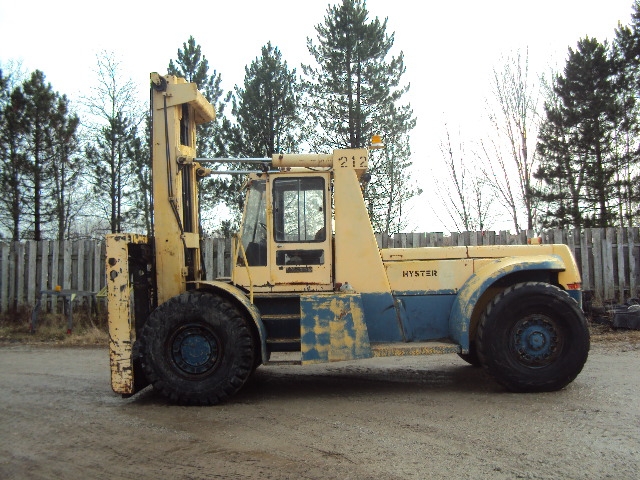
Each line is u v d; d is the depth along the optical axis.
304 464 4.55
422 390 7.12
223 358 6.52
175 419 5.96
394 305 7.29
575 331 6.78
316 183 7.23
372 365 9.03
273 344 6.94
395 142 20.94
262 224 7.21
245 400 6.79
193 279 7.45
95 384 7.78
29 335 12.50
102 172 22.38
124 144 22.34
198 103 7.39
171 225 7.04
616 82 26.33
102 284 13.70
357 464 4.52
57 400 6.84
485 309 6.95
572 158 25.77
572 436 5.08
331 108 20.83
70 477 4.42
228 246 13.18
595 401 6.30
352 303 6.75
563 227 25.20
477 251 7.52
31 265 13.83
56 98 21.22
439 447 4.88
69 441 5.25
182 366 6.59
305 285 7.11
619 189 25.48
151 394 7.17
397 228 20.61
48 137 21.09
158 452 4.92
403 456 4.68
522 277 7.36
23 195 21.50
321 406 6.42
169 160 7.07
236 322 6.56
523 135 20.89
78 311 13.61
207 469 4.50
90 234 26.12
